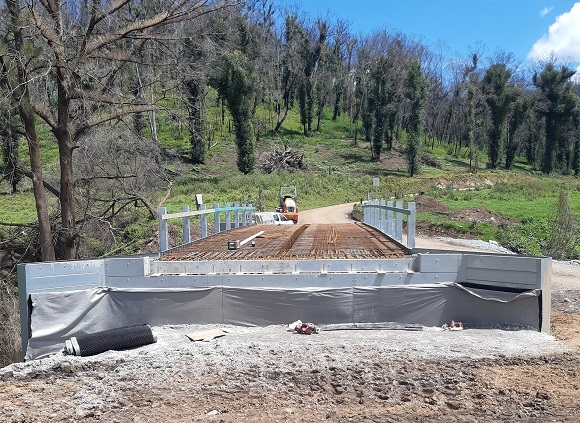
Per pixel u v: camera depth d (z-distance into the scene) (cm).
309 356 676
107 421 513
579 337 864
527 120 8156
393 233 1357
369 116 7612
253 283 848
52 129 1709
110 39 1686
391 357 671
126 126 1986
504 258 825
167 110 1927
